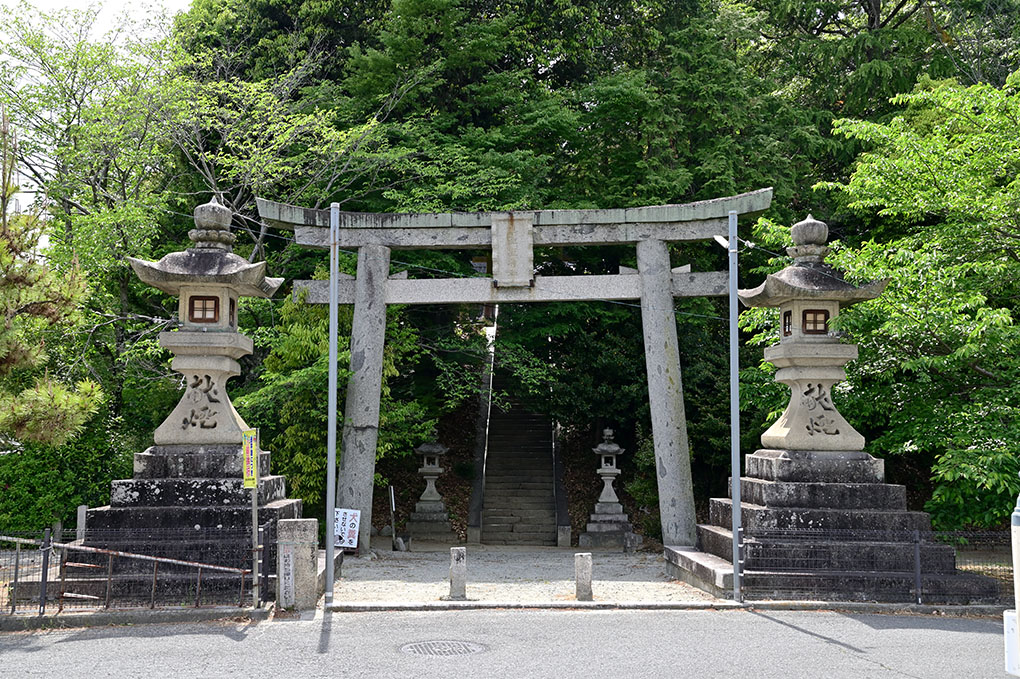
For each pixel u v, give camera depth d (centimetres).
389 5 2434
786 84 2805
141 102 1845
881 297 1302
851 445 1270
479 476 2306
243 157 2047
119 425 1961
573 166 2427
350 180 2070
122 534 1120
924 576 1141
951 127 1702
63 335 1816
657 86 2405
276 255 2175
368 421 1672
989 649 907
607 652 887
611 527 2041
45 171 1923
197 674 791
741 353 2039
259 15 2483
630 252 2305
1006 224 1313
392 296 1709
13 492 1777
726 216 1658
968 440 1176
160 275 1226
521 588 1301
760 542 1179
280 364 1755
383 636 956
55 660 838
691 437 2019
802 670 820
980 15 2567
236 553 1112
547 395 2327
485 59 2253
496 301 1706
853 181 1420
